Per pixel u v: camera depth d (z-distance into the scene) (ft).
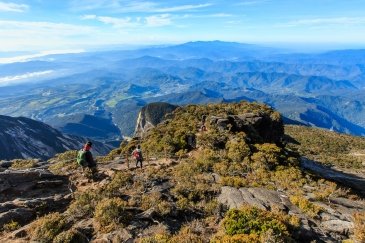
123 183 68.13
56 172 79.66
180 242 43.65
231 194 63.05
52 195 64.69
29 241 45.21
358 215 54.95
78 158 76.18
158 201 57.11
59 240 43.68
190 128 136.26
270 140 152.05
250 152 101.60
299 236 47.55
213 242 43.34
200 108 178.50
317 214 57.67
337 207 65.05
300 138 349.82
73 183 71.26
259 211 49.98
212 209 57.00
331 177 128.26
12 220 51.78
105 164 96.78
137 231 47.26
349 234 51.29
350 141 351.46
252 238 42.60
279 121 161.48
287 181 81.61
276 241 42.37
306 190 76.59
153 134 136.67
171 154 108.78
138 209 53.57
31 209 56.08
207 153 101.91
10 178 68.90
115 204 51.60
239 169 88.99
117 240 43.75
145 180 71.10
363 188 120.26
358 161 246.27
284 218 50.37
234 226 46.39
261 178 83.66
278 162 99.19
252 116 151.12
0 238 46.78
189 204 59.67
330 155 274.16
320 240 48.24
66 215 52.65
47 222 47.67
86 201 55.93
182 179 73.51
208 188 68.08
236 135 120.88
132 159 103.81
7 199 62.39
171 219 52.49
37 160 113.19
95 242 43.91
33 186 67.77
